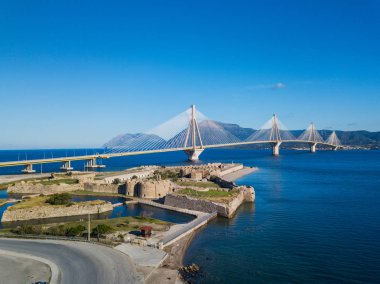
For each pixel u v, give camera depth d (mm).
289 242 62125
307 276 47562
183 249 57375
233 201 88938
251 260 53406
